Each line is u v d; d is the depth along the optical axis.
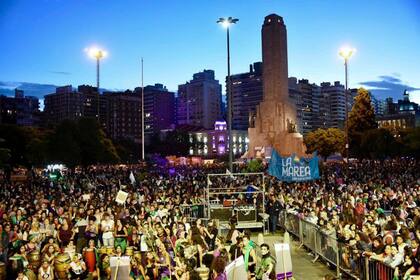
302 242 18.92
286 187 30.75
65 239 16.83
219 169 64.81
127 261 11.24
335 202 22.52
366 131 77.81
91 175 53.56
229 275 8.09
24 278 12.30
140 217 18.61
